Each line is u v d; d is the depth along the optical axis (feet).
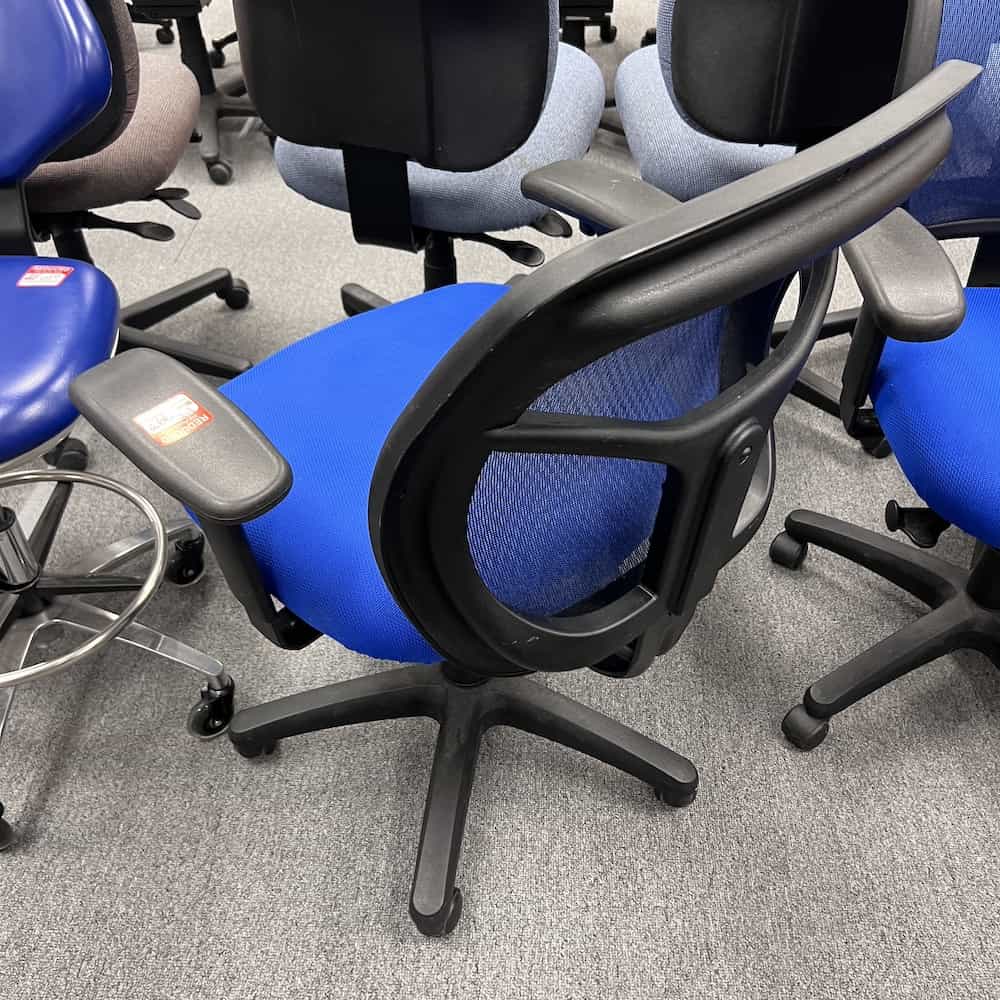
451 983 3.37
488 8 3.13
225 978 3.37
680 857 3.72
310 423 3.07
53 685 4.29
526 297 1.25
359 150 3.87
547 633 2.23
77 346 3.30
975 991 3.34
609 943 3.48
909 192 1.60
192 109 5.15
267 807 3.87
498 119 3.51
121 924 3.51
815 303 2.11
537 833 3.80
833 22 3.17
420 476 1.64
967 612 4.13
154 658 4.42
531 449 1.65
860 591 4.78
